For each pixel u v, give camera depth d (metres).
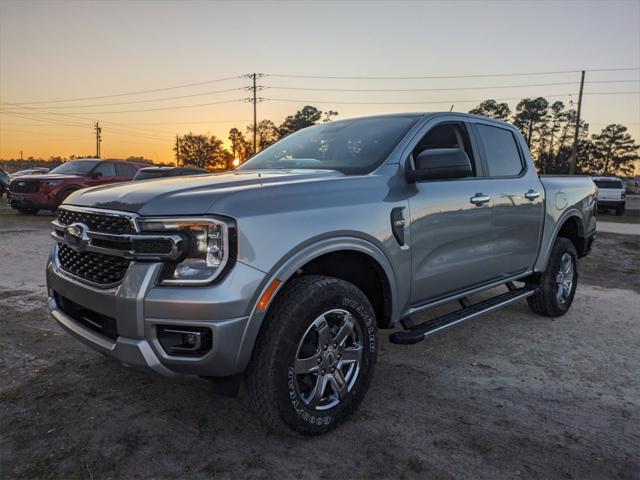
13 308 4.89
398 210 2.94
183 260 2.20
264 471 2.30
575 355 3.89
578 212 5.07
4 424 2.68
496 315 5.02
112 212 2.32
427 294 3.31
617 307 5.45
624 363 3.73
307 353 2.52
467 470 2.34
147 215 2.23
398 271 2.96
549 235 4.58
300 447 2.50
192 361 2.19
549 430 2.72
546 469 2.36
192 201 2.27
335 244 2.55
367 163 3.12
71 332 2.62
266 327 2.36
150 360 2.21
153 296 2.17
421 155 2.98
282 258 2.32
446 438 2.61
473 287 3.80
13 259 7.54
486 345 4.10
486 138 4.04
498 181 3.93
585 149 114.94
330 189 2.68
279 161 3.58
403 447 2.52
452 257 3.41
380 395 3.12
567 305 5.02
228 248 2.19
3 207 18.33
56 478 2.22
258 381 2.36
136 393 3.06
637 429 2.75
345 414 2.69
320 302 2.46
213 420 2.75
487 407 2.98
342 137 3.56
